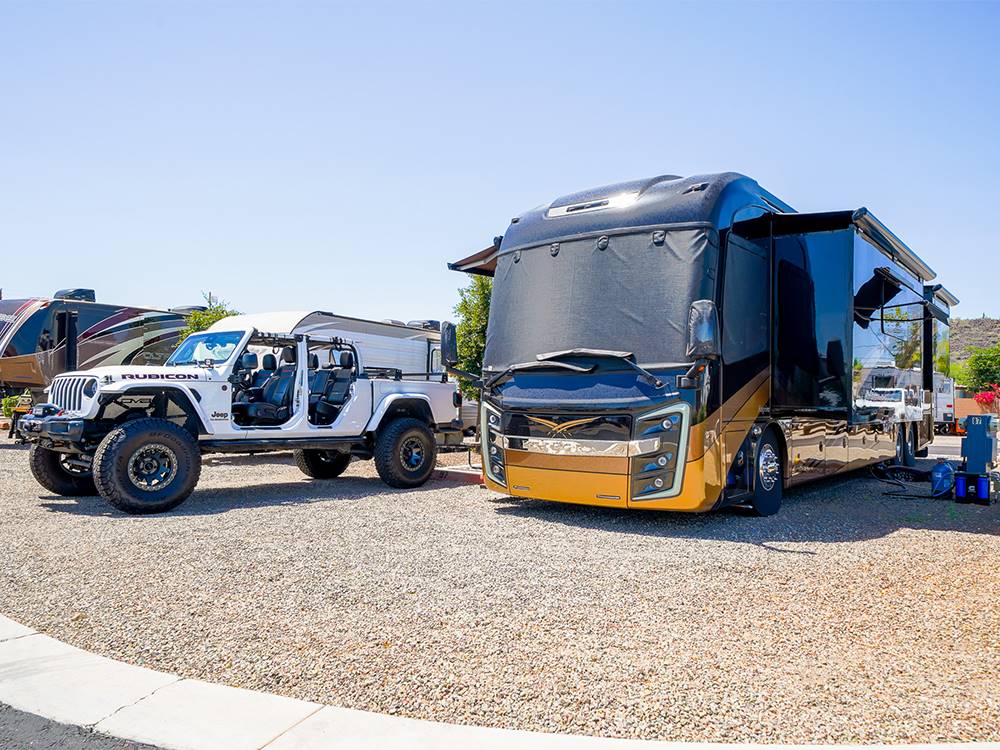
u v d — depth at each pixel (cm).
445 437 1165
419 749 302
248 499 945
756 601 492
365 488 1070
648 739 309
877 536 716
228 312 2100
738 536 711
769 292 842
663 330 736
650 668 379
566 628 439
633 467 735
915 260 1159
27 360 1778
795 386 888
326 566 581
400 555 619
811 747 299
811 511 868
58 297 1927
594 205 825
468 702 344
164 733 320
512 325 840
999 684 360
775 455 850
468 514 829
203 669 385
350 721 326
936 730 314
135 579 544
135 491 809
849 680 365
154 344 2016
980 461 956
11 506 881
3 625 449
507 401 825
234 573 560
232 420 952
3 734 324
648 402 728
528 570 571
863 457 1060
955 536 718
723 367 744
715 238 746
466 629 438
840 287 888
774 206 884
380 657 397
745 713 330
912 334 1226
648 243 764
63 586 527
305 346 1019
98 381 855
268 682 369
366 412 1052
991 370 5534
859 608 477
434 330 2003
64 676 378
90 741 317
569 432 771
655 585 529
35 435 892
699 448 714
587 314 779
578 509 865
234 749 306
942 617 460
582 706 338
